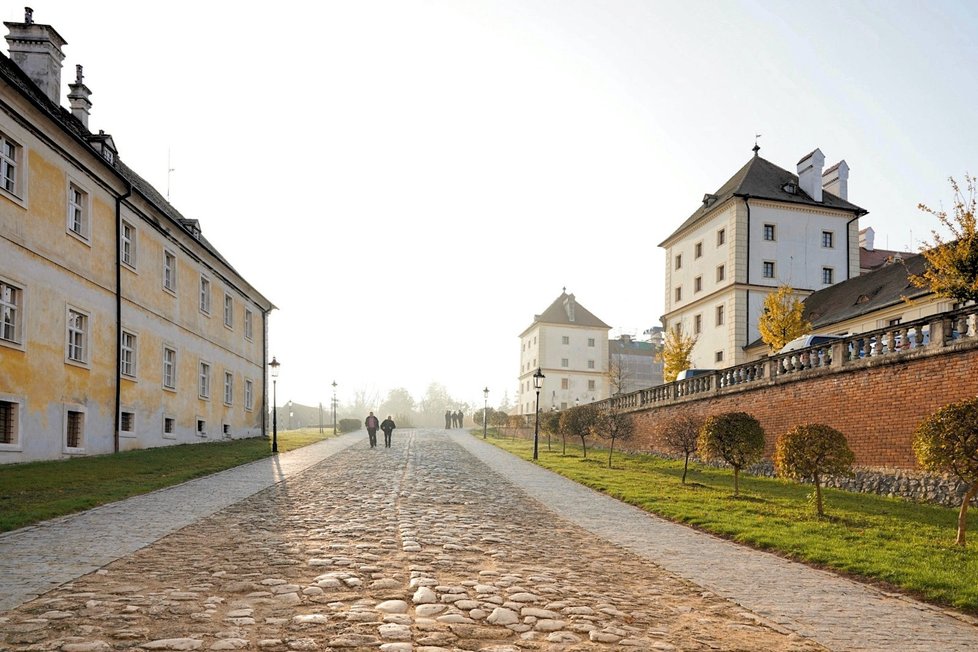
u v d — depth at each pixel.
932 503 14.95
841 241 43.53
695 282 46.75
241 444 30.34
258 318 40.34
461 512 12.78
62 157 18.61
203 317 30.16
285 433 48.12
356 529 10.45
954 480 14.65
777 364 21.91
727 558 9.48
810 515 13.05
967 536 11.02
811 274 42.66
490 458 27.62
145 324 23.94
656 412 29.66
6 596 6.35
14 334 16.64
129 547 8.67
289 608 6.20
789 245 42.50
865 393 17.88
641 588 7.64
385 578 7.41
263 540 9.40
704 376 26.14
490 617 6.12
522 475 20.84
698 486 18.06
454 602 6.58
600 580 7.90
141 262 23.69
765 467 21.44
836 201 44.25
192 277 28.78
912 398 16.36
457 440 42.12
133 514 11.37
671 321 50.09
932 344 15.89
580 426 28.67
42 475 14.66
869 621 6.57
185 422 27.83
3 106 15.97
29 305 17.03
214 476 17.84
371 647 5.23
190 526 10.37
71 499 12.29
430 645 5.32
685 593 7.51
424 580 7.37
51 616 5.77
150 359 24.34
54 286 18.16
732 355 41.44
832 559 9.12
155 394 24.73
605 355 83.62
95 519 10.80
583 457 28.47
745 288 41.53
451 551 9.05
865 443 17.75
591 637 5.73
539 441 41.47
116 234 21.77
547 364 81.69
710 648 5.64
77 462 17.36
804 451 13.03
